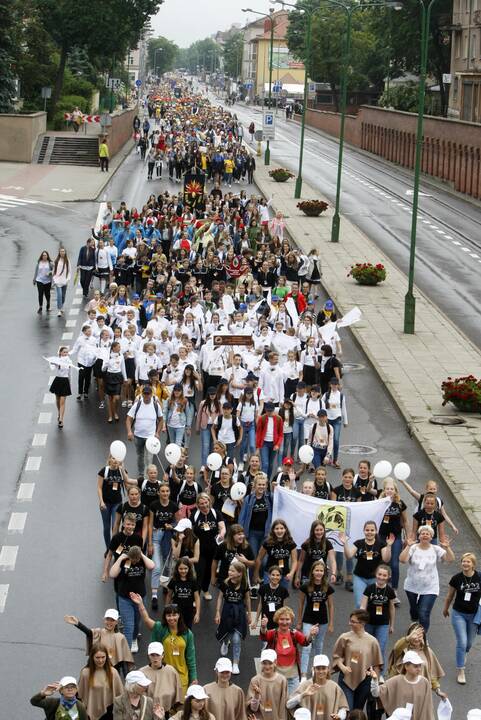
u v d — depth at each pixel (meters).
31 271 47.56
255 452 23.94
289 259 43.09
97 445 26.69
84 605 18.67
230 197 57.31
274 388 26.25
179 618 14.91
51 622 18.06
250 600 18.28
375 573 16.75
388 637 17.53
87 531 21.73
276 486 19.39
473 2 98.25
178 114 124.62
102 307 32.91
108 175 78.75
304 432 25.16
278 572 16.28
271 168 89.56
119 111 105.31
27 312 40.06
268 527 19.61
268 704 13.81
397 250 57.47
